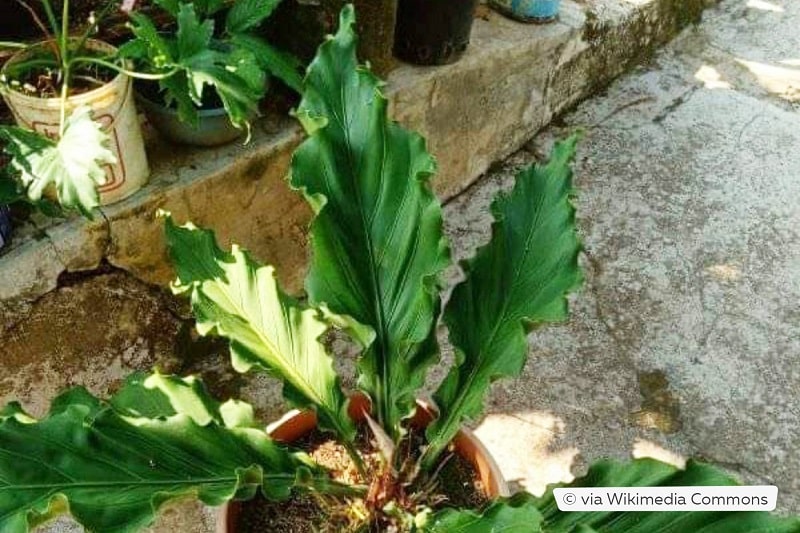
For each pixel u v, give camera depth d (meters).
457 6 1.69
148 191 1.42
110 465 0.96
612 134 2.20
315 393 1.17
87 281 1.42
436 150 1.89
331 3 1.49
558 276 1.14
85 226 1.37
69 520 1.42
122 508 0.92
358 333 1.11
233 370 1.61
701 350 1.73
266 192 1.59
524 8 1.99
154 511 0.92
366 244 1.15
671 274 1.87
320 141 1.11
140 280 1.48
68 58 1.27
